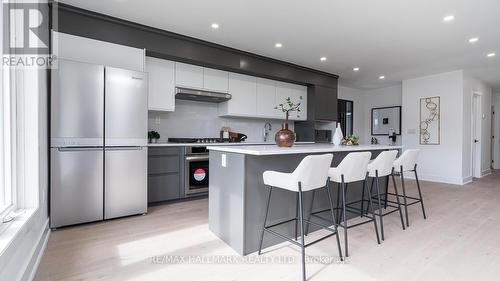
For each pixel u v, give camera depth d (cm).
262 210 219
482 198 402
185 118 433
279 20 304
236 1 263
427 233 256
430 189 469
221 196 237
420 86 579
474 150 610
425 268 188
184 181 364
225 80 427
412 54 421
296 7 273
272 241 227
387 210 339
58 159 249
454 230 264
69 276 174
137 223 278
